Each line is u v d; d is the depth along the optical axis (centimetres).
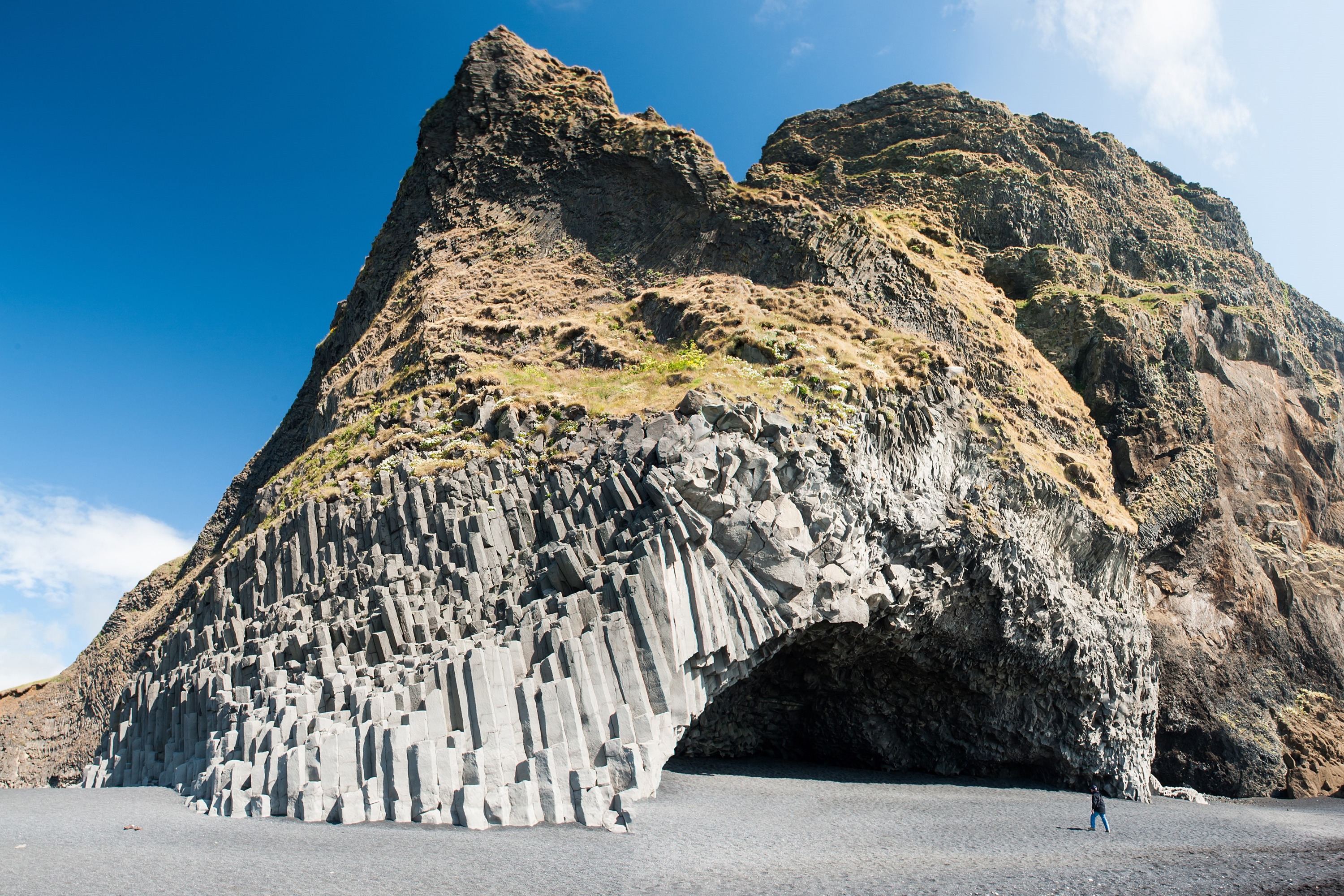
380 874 1689
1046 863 2467
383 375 4803
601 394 3938
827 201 6394
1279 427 6631
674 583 2794
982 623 3769
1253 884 2453
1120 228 6944
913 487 3638
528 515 3334
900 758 4075
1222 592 5456
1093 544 4247
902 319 4553
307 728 2325
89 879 1559
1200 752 4972
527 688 2356
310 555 3497
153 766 2975
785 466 3266
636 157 5409
